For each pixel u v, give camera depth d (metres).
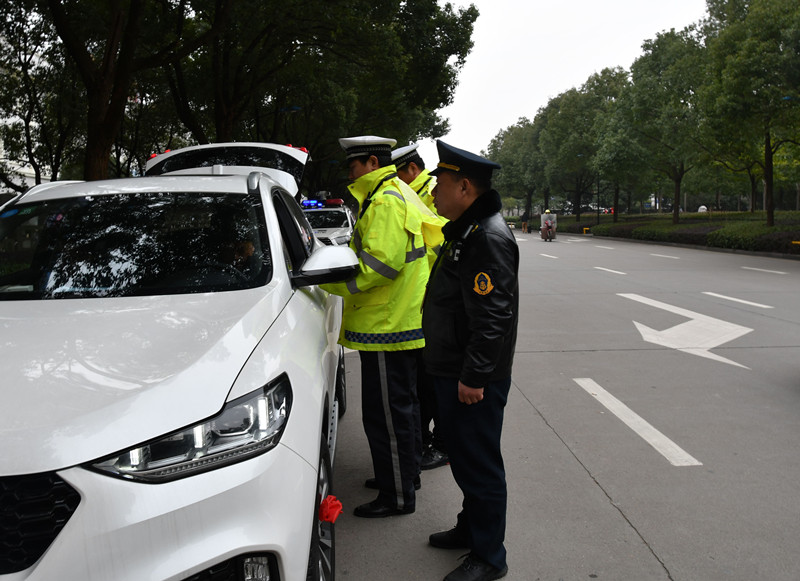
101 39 16.55
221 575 1.78
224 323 2.24
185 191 3.39
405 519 3.53
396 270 3.25
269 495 1.87
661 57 36.19
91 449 1.70
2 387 1.84
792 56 22.20
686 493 3.75
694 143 33.88
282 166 6.73
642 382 6.21
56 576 1.62
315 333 2.78
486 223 2.69
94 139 11.87
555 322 9.58
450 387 2.85
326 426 2.84
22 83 22.17
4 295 2.73
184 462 1.78
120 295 2.69
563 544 3.20
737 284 14.02
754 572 2.92
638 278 15.56
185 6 16.73
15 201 3.43
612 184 56.31
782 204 73.31
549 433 4.80
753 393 5.78
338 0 14.90
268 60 19.73
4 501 1.65
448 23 21.28
